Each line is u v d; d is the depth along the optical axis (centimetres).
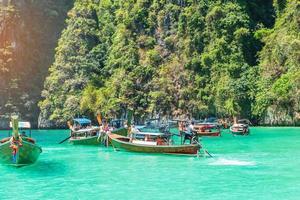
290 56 8206
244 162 3309
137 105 9388
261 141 5138
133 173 2881
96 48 10819
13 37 11900
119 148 4231
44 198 2172
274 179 2594
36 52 12212
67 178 2727
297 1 8644
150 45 10138
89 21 11181
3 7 12262
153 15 10306
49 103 10188
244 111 8488
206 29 9506
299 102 7731
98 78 10356
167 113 9138
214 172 2862
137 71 9650
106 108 9375
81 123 5606
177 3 10106
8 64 11544
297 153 3888
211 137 5778
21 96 11250
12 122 3000
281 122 7988
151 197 2166
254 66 8975
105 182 2575
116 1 11450
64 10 13125
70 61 10475
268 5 10075
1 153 3170
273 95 8069
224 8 9481
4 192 2317
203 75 9181
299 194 2197
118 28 10788
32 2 12656
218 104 8644
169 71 9469
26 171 3033
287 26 8838
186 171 2920
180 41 9738
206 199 2112
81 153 4156
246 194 2206
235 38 9219
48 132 8494
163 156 3738
